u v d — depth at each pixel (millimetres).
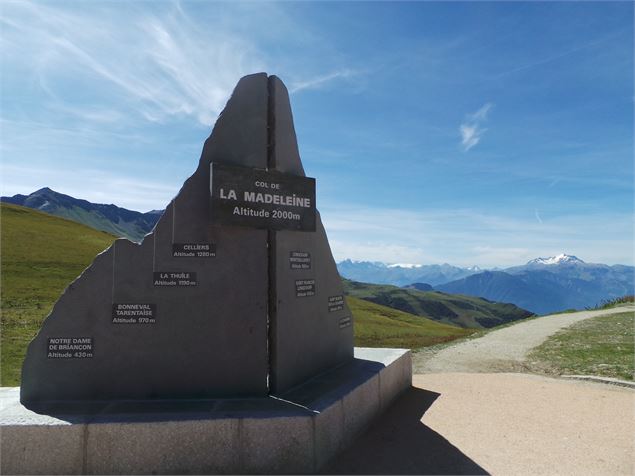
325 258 9383
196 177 7445
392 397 9602
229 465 5848
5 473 5648
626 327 21750
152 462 5727
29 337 19672
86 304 6977
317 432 6164
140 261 7129
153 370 7023
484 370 13867
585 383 11352
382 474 6125
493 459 6617
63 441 5688
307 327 8445
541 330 22938
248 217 7574
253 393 7254
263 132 8172
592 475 6094
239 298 7406
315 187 8641
